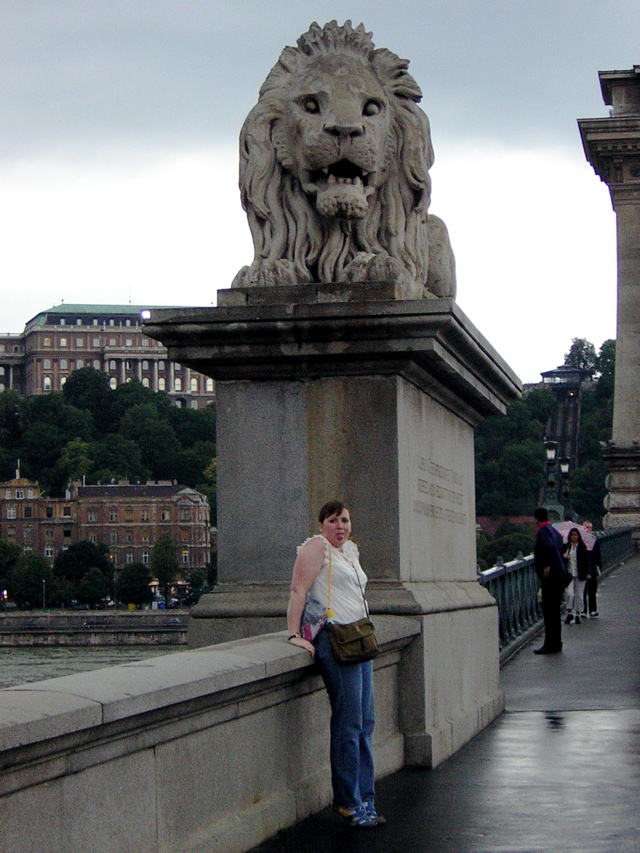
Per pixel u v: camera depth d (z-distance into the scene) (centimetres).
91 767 542
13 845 488
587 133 5669
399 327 923
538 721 1295
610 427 16688
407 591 958
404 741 979
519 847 757
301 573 777
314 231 991
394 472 953
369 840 765
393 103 1012
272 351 948
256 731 725
